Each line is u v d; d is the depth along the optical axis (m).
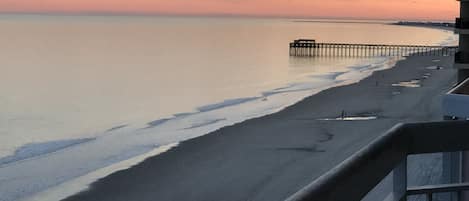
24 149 27.86
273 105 41.69
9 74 66.31
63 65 78.75
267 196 17.69
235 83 60.84
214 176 20.17
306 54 109.44
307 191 1.76
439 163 16.05
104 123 36.38
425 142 2.75
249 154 23.61
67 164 23.75
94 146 27.92
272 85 58.09
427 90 47.44
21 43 119.50
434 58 95.56
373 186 2.31
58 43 123.00
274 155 23.31
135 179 20.31
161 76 68.06
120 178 20.58
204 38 168.12
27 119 38.41
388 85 52.41
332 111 36.41
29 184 20.42
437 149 2.79
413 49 122.94
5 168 23.22
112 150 26.53
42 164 23.95
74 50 104.94
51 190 19.52
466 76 34.03
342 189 2.00
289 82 60.62
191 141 27.28
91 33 178.38
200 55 101.75
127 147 27.05
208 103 45.38
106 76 67.19
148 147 26.69
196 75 69.44
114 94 52.09
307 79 63.25
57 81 61.41
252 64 85.75
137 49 112.12
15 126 35.47
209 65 83.19
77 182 20.44
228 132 29.34
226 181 19.44
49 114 40.53
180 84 60.19
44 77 64.69
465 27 33.53
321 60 96.12
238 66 82.19
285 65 84.69
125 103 46.44
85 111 42.12
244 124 31.94
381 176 2.40
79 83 60.19
